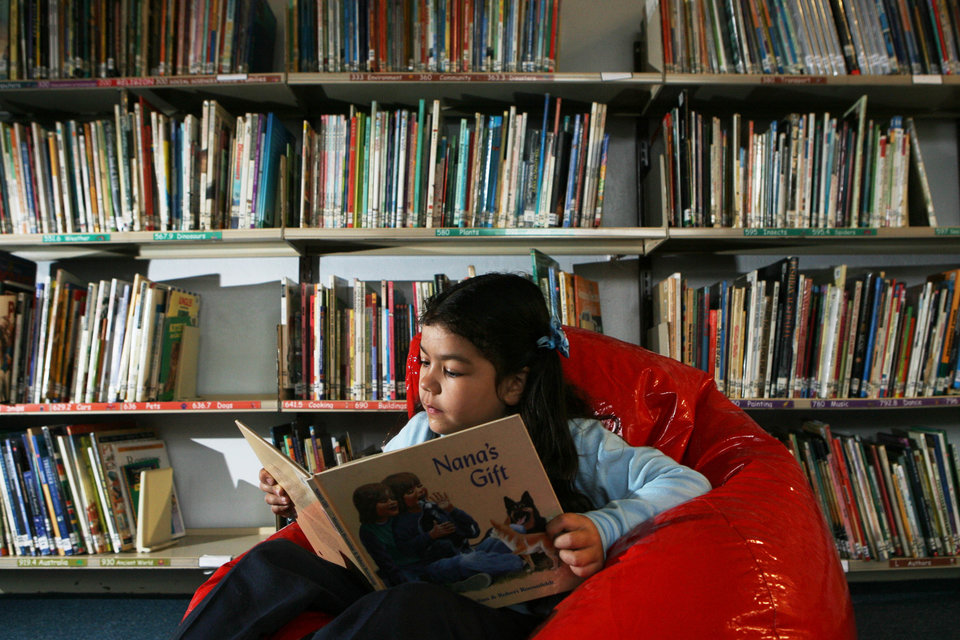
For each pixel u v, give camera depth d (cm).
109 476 173
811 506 82
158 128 169
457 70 171
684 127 167
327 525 77
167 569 192
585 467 92
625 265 200
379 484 67
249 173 171
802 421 200
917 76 168
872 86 172
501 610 79
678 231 165
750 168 170
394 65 172
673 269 200
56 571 192
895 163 171
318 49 171
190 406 167
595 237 167
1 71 170
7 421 198
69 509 170
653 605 63
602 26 205
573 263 201
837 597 70
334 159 169
